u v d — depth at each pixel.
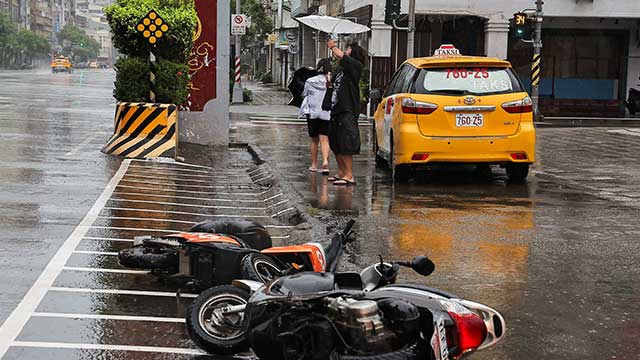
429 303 4.82
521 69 35.62
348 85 12.86
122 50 17.48
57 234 8.86
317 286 5.00
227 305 5.58
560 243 9.00
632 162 16.84
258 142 20.33
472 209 11.01
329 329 4.52
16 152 15.83
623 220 10.36
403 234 9.34
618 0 33.88
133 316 6.32
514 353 5.66
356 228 9.59
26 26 151.38
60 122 23.45
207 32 19.36
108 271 7.52
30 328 5.94
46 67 153.12
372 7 32.12
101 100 35.88
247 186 13.61
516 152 12.96
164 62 16.83
